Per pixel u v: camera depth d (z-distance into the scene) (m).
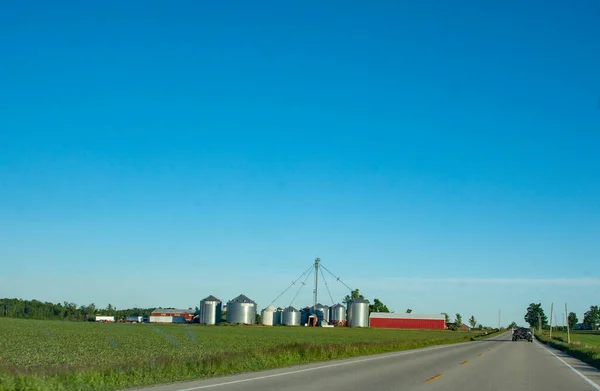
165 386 18.41
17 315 184.50
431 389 19.16
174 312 192.00
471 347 58.38
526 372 28.05
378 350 44.66
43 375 18.41
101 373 19.80
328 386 19.30
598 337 137.88
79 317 195.12
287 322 161.38
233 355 28.12
